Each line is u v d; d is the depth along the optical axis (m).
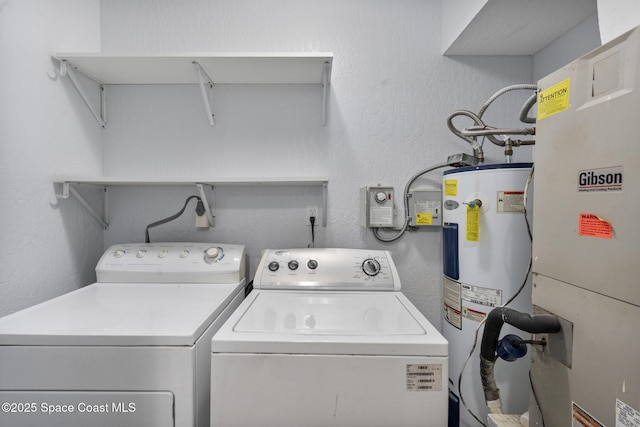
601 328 0.55
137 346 0.79
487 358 0.89
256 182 1.42
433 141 1.60
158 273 1.32
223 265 1.34
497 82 1.59
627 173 0.50
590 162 0.57
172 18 1.56
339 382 0.76
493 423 0.86
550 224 0.67
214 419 0.76
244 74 1.47
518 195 1.12
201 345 0.86
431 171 1.60
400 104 1.60
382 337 0.79
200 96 1.60
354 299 1.14
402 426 0.76
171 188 1.60
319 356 0.76
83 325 0.85
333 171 1.61
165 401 0.79
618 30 0.63
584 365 0.59
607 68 0.53
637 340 0.49
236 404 0.76
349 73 1.59
